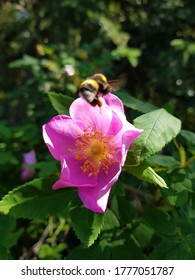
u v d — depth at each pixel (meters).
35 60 0.29
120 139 0.13
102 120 0.14
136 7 0.54
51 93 0.14
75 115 0.14
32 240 0.21
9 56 0.51
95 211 0.12
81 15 0.47
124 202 0.15
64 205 0.13
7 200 0.13
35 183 0.13
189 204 0.14
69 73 0.15
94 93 0.13
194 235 0.14
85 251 0.14
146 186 0.17
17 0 0.49
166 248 0.14
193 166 0.14
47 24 0.49
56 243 0.21
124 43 0.50
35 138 0.22
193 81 0.49
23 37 0.50
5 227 0.17
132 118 0.16
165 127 0.12
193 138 0.14
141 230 0.14
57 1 0.48
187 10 0.52
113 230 0.14
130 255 0.14
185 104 0.49
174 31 0.54
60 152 0.13
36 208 0.13
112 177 0.13
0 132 0.23
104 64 0.28
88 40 0.48
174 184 0.14
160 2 0.53
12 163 0.21
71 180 0.13
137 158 0.12
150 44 0.54
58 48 0.34
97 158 0.13
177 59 0.49
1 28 0.51
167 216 0.14
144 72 0.52
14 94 0.28
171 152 0.17
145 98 0.53
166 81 0.49
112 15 0.53
